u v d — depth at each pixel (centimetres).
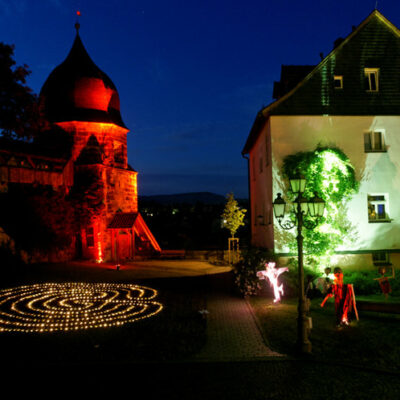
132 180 3170
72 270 2291
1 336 1062
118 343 991
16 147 2508
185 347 955
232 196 3052
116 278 2048
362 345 955
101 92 2917
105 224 2791
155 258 2977
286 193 1866
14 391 720
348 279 1672
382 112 1919
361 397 691
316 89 1917
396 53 1959
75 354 912
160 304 1440
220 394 703
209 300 1517
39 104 1775
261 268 1644
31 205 2427
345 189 1841
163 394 704
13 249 2344
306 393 708
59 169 2684
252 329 1112
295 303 1435
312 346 954
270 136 1900
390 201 1909
